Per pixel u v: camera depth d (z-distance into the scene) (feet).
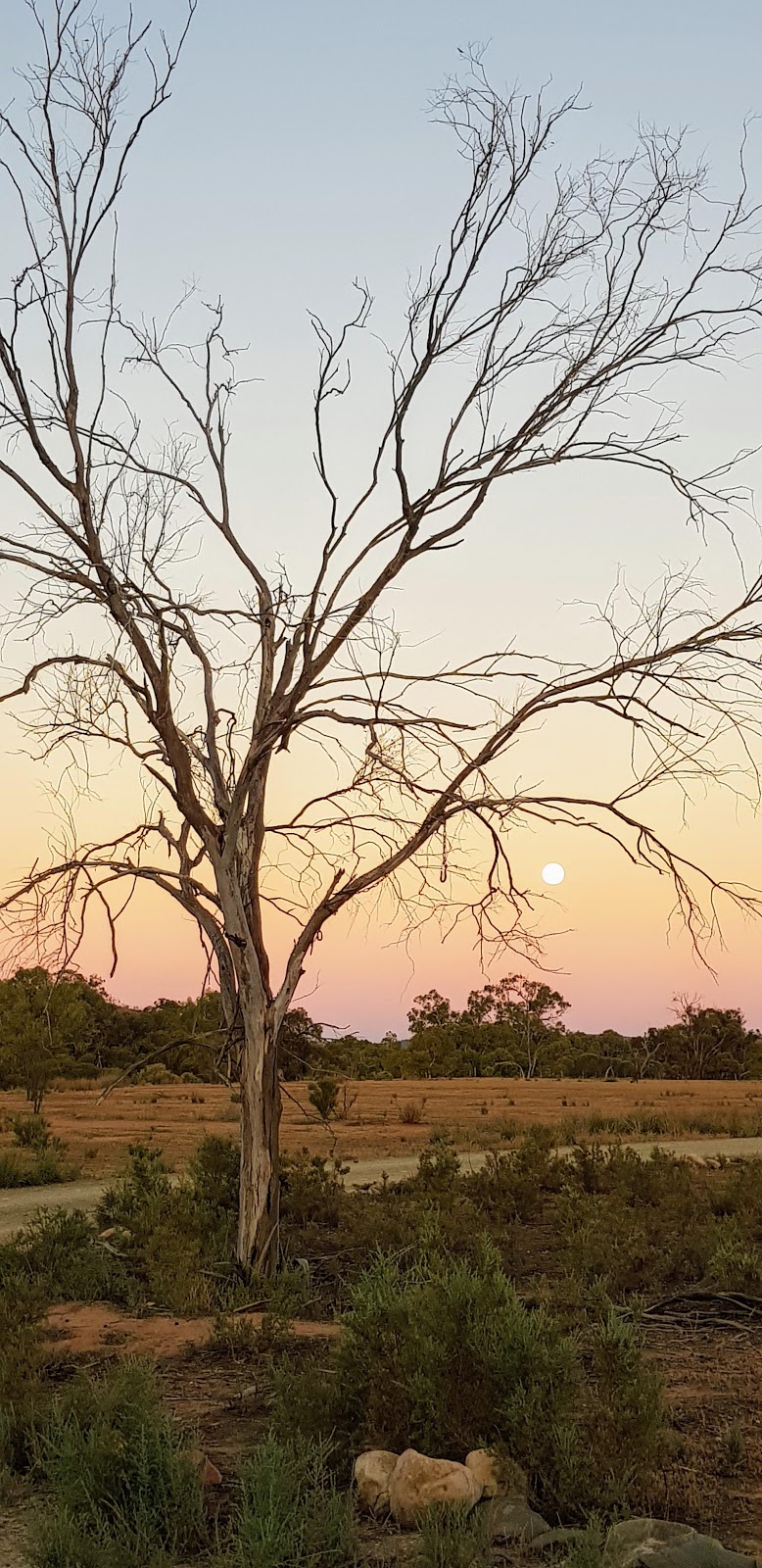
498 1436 20.61
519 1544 17.75
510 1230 49.83
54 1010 57.67
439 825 41.32
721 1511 19.34
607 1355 21.20
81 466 38.86
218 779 41.04
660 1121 136.05
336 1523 17.40
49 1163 79.25
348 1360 22.97
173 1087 226.58
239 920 40.88
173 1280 38.22
